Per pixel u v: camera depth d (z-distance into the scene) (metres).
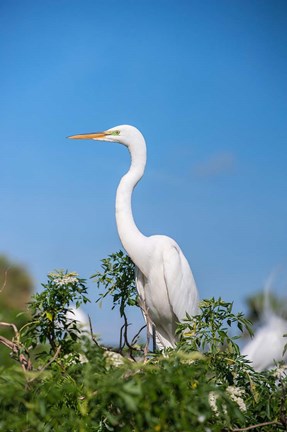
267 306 12.67
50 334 9.41
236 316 9.32
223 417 6.50
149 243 12.20
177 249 12.49
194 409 5.81
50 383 6.31
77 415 6.29
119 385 5.66
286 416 7.41
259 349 12.34
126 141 12.46
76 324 9.54
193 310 12.62
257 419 7.88
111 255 11.12
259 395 8.05
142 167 12.43
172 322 12.66
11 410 6.18
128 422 5.98
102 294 11.02
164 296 12.35
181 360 6.65
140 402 5.74
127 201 12.26
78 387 6.36
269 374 8.58
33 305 9.43
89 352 6.30
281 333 12.41
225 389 7.46
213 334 9.05
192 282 12.62
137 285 12.44
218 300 9.31
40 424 6.06
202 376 6.43
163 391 5.77
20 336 9.20
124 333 9.34
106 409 6.16
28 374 6.23
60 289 9.41
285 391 7.86
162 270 12.23
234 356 8.76
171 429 5.82
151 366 6.25
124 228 12.18
